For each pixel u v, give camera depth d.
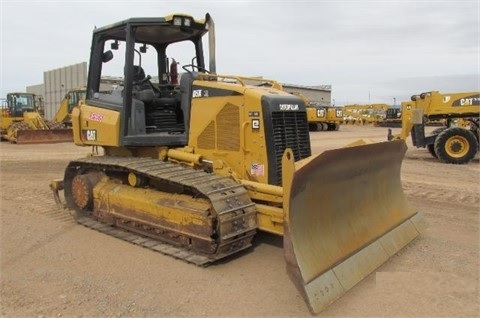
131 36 5.91
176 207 5.04
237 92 5.22
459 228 6.31
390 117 39.84
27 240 5.73
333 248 4.32
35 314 3.78
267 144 5.01
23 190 9.02
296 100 5.43
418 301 4.05
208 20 6.05
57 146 18.77
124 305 3.94
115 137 6.11
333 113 33.03
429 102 14.16
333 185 4.48
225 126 5.34
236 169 5.29
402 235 5.45
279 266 4.81
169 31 6.24
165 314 3.79
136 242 5.47
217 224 4.60
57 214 7.06
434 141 14.04
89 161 6.28
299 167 3.82
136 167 5.41
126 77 5.94
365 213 5.06
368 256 4.64
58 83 39.53
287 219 3.88
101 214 6.22
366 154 4.79
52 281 4.44
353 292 4.21
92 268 4.77
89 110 6.63
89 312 3.81
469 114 13.96
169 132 6.30
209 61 6.14
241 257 5.06
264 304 3.97
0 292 4.20
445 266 4.85
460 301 4.05
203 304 3.96
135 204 5.59
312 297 3.67
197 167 5.57
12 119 22.98
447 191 8.98
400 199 5.92
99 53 6.71
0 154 15.53
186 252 5.03
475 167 12.60
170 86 6.48
